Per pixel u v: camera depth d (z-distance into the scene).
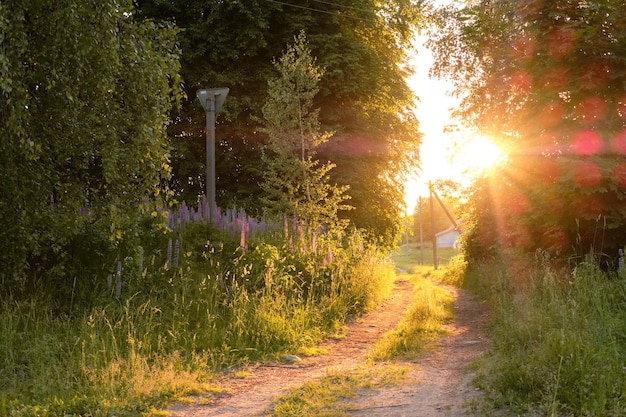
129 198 9.30
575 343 6.27
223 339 9.41
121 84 8.92
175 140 22.94
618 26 10.70
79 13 7.91
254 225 15.35
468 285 21.48
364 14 25.81
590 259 9.86
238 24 23.02
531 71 11.41
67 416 5.78
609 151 10.49
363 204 24.56
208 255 12.45
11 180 8.33
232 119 23.17
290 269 13.36
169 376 7.34
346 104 25.09
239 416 5.94
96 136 8.80
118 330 9.02
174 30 9.74
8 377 7.36
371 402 6.22
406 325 11.16
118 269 10.20
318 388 6.84
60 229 9.55
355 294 14.34
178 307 10.19
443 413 5.58
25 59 8.13
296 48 19.16
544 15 11.29
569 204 10.63
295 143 19.22
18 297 9.52
